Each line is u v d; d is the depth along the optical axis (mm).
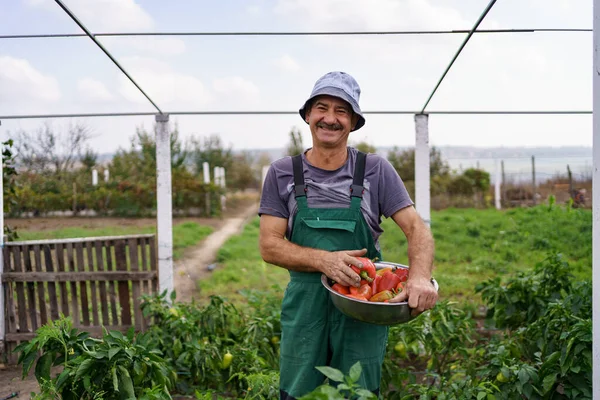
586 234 12344
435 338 4465
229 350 4590
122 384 3182
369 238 2842
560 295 4855
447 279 9000
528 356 4227
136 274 5410
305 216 2766
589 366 3365
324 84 2713
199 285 9273
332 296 2549
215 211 20094
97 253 5457
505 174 21672
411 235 2783
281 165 2857
